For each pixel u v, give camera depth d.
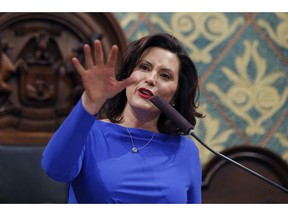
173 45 2.73
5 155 4.79
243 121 5.80
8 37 5.31
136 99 2.64
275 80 5.85
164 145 2.72
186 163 2.73
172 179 2.59
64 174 2.28
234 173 5.73
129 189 2.47
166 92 2.64
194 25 5.71
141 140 2.67
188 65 2.80
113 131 2.67
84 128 2.21
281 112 5.86
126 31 5.55
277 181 5.79
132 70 2.73
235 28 5.80
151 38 2.72
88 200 2.49
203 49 5.73
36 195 4.78
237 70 5.80
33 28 5.36
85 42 5.41
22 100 5.34
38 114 5.38
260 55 5.84
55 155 2.22
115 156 2.57
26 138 5.27
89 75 2.16
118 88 2.19
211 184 5.69
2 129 5.29
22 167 4.80
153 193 2.50
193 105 2.95
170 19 5.66
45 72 5.38
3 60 5.27
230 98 5.79
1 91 5.28
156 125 2.83
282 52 5.86
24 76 5.34
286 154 5.83
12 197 4.74
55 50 5.41
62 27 5.41
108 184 2.46
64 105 5.42
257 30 5.84
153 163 2.61
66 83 5.43
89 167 2.51
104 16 5.41
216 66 5.75
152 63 2.66
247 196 5.74
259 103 5.83
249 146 5.75
